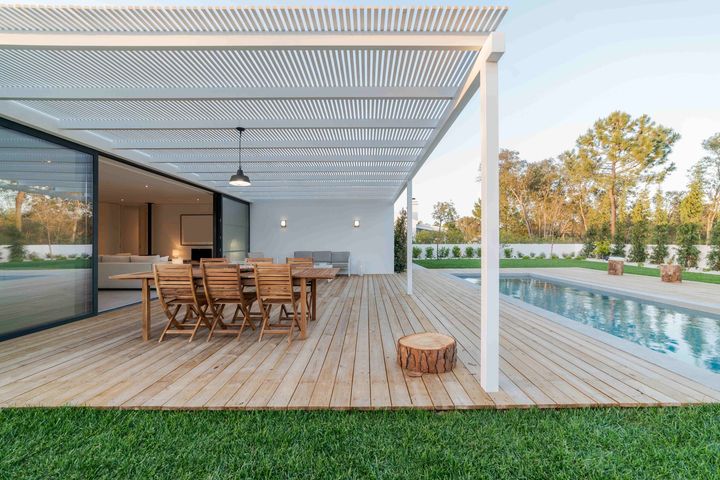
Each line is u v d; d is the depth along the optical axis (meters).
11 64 3.07
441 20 2.48
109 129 4.43
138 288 8.03
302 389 2.52
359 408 2.24
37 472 1.65
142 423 2.05
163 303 3.96
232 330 4.23
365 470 1.66
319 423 2.06
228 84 3.55
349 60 3.15
